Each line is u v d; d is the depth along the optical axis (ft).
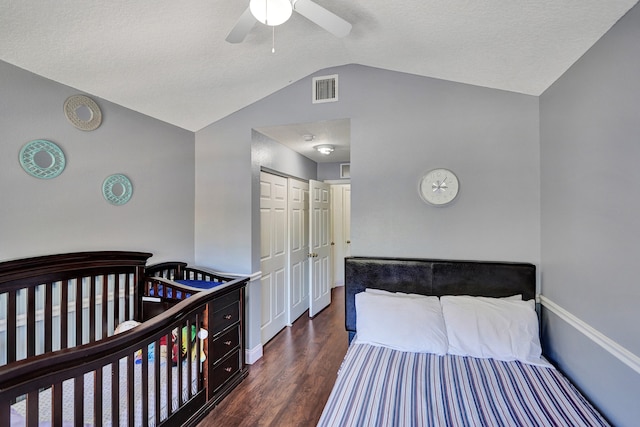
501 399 5.05
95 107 7.41
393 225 8.53
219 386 7.57
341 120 9.03
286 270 12.66
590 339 5.35
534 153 7.55
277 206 11.98
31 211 6.27
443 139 8.18
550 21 5.07
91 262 7.14
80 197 7.13
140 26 5.97
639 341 4.20
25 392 3.77
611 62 4.72
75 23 5.57
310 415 7.04
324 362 9.55
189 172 10.09
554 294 6.74
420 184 8.26
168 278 9.18
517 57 6.32
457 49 6.66
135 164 8.39
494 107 7.84
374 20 6.23
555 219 6.66
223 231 9.99
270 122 9.51
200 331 7.05
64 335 6.66
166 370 6.48
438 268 7.93
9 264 5.79
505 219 7.75
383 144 8.60
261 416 7.02
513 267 7.47
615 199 4.65
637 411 4.28
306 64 8.54
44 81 6.48
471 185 7.97
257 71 8.34
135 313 8.02
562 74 6.33
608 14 4.51
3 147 5.87
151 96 8.17
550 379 5.64
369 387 5.45
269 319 11.26
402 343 6.81
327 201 15.48
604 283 4.95
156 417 5.57
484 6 5.18
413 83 8.41
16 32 5.43
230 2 5.67
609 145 4.78
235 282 8.18
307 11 4.77
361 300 7.66
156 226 8.95
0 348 5.74
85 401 5.77
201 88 8.45
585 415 4.66
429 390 5.32
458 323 6.79
